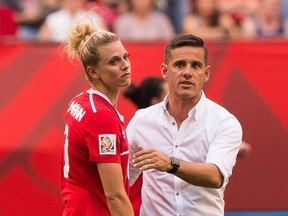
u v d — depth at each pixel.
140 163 15.46
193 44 16.25
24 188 22.17
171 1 36.44
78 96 15.85
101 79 15.67
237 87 23.73
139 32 35.88
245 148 22.53
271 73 23.91
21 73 24.02
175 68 16.30
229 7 37.09
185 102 16.59
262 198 22.38
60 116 23.25
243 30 36.81
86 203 15.47
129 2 36.09
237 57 24.11
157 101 21.39
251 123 23.22
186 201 16.55
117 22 35.91
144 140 16.95
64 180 15.88
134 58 23.94
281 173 22.58
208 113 16.64
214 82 23.78
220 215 16.89
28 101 23.48
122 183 15.36
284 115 23.31
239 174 22.52
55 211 22.05
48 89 23.73
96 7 35.16
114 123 15.34
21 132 22.84
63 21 34.94
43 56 24.27
